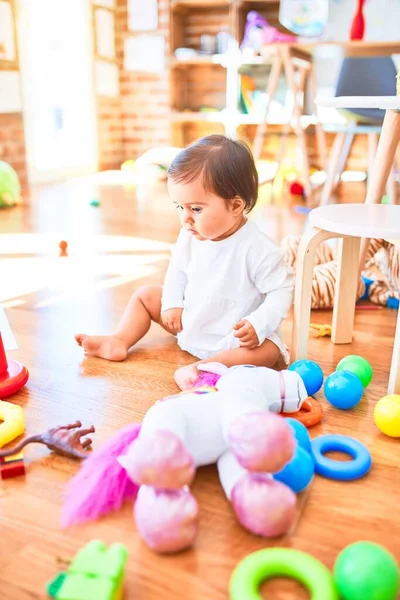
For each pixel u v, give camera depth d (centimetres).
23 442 80
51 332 127
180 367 110
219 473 74
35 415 92
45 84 391
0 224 251
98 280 168
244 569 57
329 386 94
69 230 239
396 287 145
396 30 371
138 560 62
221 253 105
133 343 117
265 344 105
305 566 57
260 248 104
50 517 69
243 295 107
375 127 263
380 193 134
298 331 107
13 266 183
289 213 274
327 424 91
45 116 395
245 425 64
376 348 121
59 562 58
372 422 91
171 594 58
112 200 316
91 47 417
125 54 450
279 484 65
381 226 90
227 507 71
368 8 373
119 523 68
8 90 343
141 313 118
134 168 435
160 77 445
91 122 433
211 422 75
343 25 381
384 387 103
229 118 400
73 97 421
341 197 313
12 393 98
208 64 428
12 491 73
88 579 55
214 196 95
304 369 97
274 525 63
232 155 95
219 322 110
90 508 69
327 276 145
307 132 405
